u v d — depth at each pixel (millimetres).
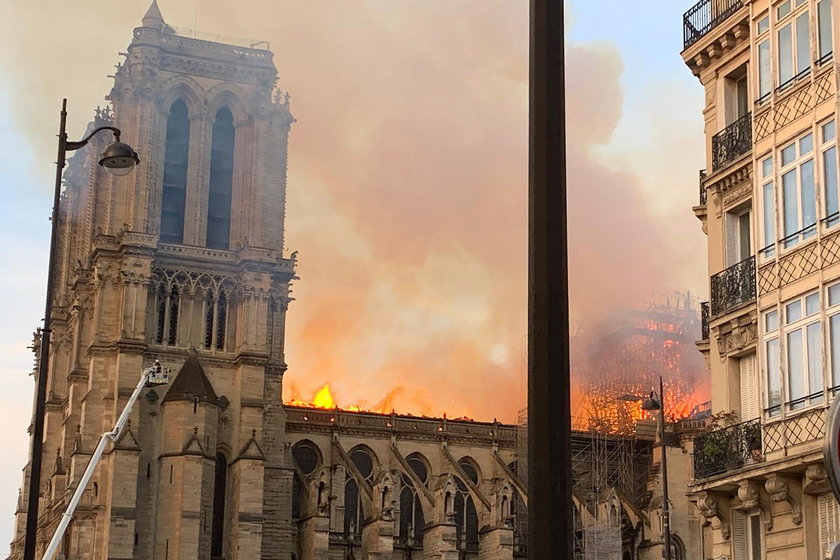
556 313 15000
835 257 39875
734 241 49375
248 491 119938
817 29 41969
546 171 15445
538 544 14391
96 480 118625
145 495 117812
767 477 41844
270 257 127500
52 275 41438
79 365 129500
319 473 127000
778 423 42219
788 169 43125
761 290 44031
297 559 128125
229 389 124812
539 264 15188
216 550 121000
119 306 122750
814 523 41000
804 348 41250
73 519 117312
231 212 131000
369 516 131000
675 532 128625
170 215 129125
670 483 130625
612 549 126750
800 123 42562
